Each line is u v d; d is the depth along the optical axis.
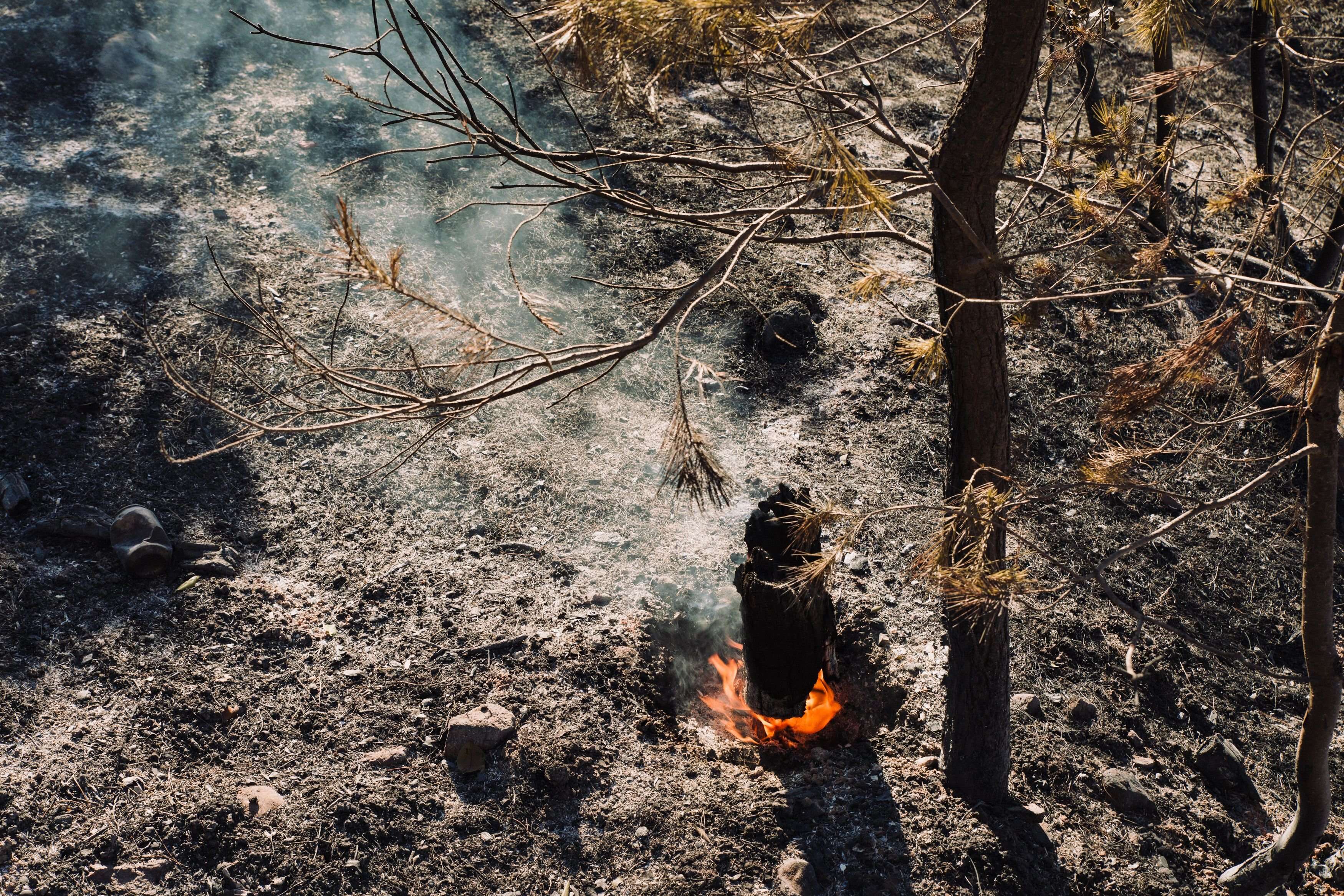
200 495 5.05
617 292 6.87
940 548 2.73
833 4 2.85
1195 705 5.00
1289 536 5.96
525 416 5.93
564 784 4.03
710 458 2.41
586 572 5.05
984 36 2.86
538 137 8.12
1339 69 10.55
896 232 3.32
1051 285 3.13
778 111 8.74
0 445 5.00
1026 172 4.22
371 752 4.07
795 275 7.30
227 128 7.72
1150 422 6.50
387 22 9.25
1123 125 3.44
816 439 6.11
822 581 3.11
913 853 3.92
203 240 6.53
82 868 3.53
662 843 3.89
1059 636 5.07
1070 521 5.77
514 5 9.80
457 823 3.88
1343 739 5.05
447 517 5.23
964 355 3.33
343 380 2.44
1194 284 2.83
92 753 3.88
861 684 4.79
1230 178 8.59
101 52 8.21
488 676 4.42
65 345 5.55
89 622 4.37
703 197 7.77
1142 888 4.02
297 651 4.43
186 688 4.18
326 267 6.19
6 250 6.08
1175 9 3.07
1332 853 4.48
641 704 4.46
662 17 2.34
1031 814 4.15
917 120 8.94
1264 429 6.54
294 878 3.62
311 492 5.21
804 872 3.80
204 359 5.69
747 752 4.46
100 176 6.94
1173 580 5.61
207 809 3.75
